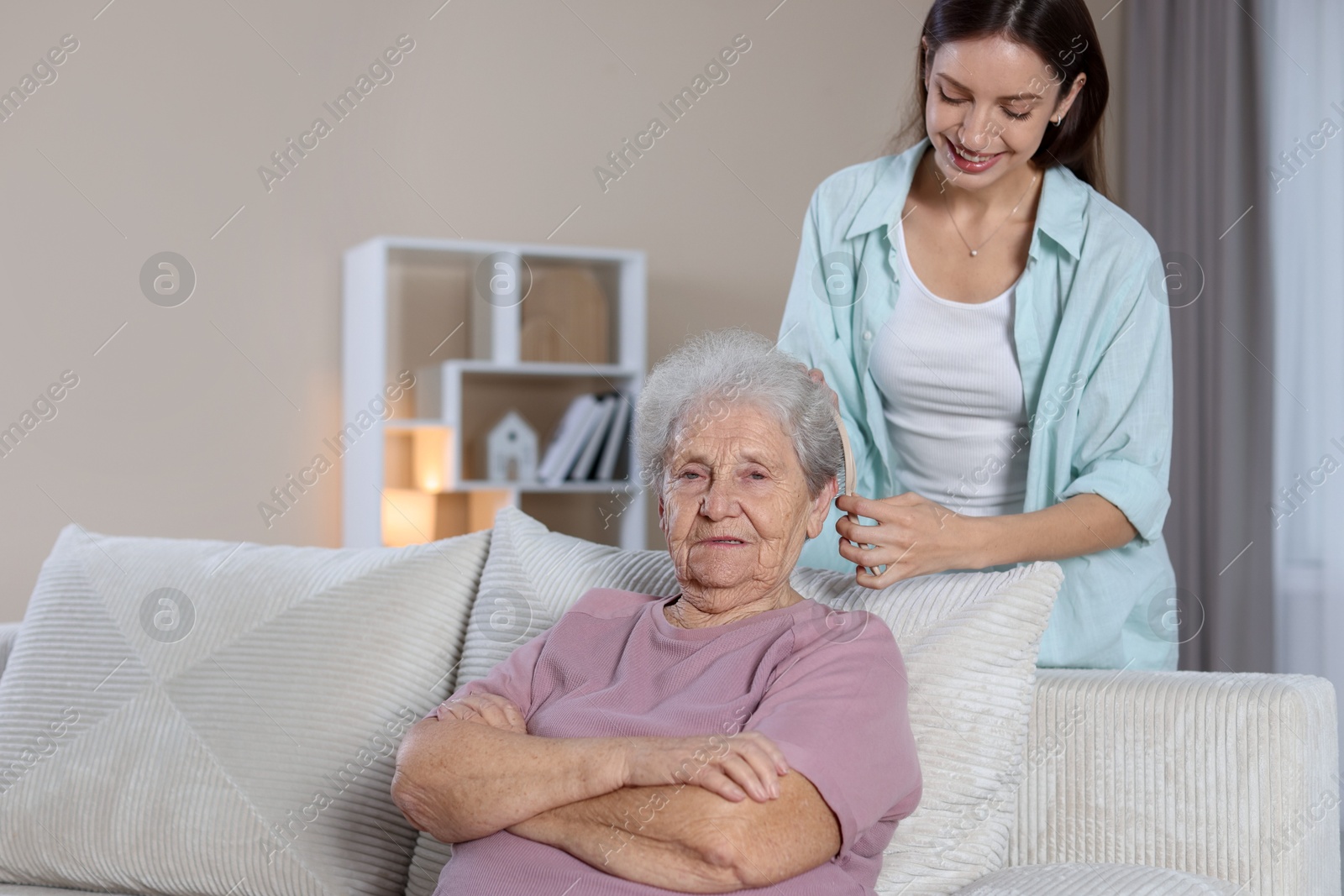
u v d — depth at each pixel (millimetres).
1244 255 3807
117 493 3562
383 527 3789
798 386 1430
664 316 4129
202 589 1827
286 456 3742
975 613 1416
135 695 1764
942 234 1770
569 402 4023
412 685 1704
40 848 1718
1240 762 1393
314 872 1617
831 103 4320
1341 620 3543
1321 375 3637
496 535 1783
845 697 1243
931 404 1796
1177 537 3885
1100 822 1469
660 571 1621
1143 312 1640
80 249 3535
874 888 1272
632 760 1171
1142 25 4098
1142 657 1692
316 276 3779
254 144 3719
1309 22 3682
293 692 1701
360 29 3828
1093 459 1666
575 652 1450
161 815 1671
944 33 1547
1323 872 1480
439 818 1270
